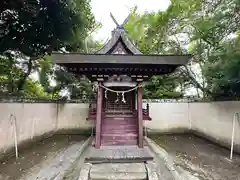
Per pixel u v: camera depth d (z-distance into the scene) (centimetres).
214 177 358
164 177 352
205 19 587
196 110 789
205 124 715
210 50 629
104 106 604
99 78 511
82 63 449
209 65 531
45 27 488
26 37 503
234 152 531
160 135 799
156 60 455
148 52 896
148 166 392
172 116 838
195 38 664
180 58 458
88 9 621
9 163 426
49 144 626
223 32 504
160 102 844
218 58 500
